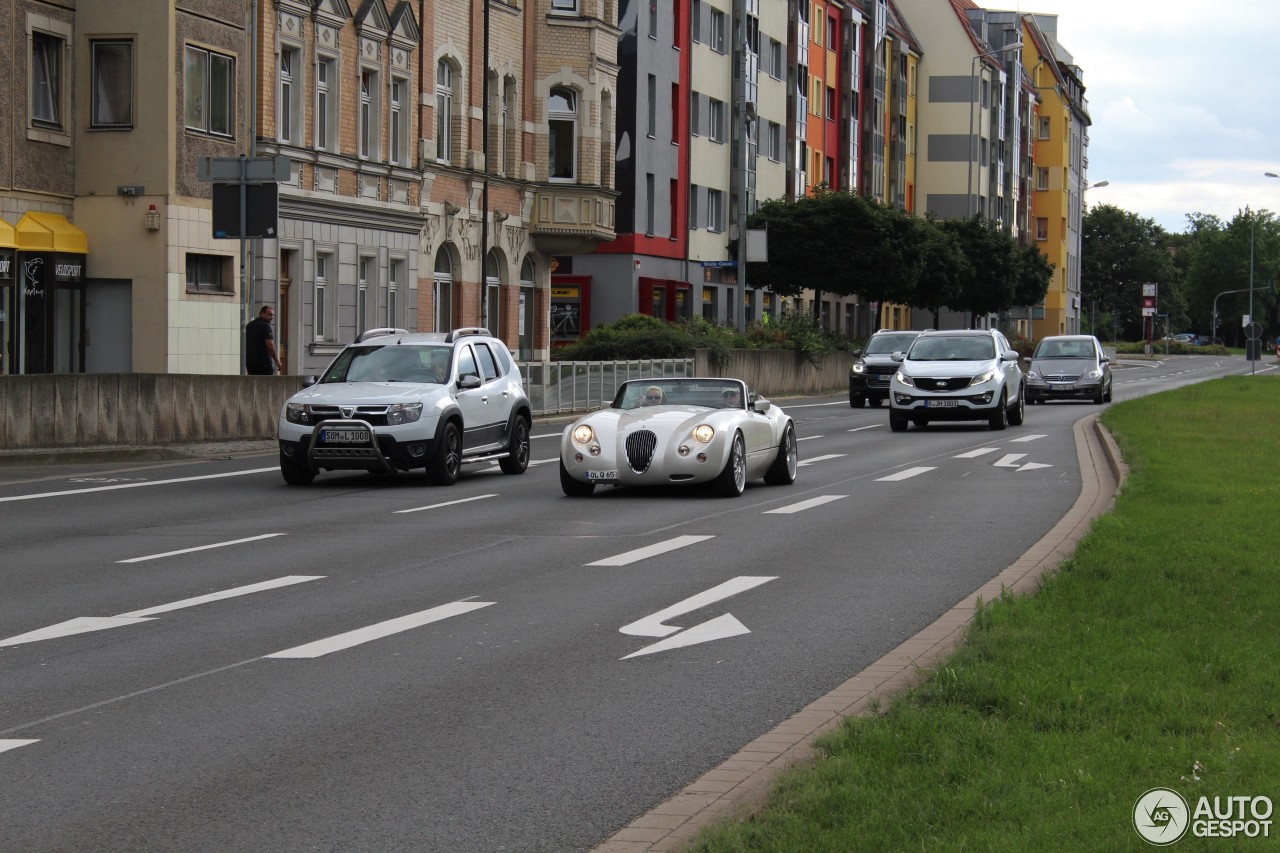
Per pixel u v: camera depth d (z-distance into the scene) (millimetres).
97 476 21172
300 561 13031
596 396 39344
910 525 15484
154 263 31891
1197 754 6031
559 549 13797
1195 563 11320
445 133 43656
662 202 60031
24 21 30500
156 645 9336
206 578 12062
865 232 62594
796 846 5035
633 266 57250
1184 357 127375
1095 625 8898
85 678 8398
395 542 14320
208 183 33094
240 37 33938
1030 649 8172
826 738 6422
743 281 50406
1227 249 184500
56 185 31656
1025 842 4996
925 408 32094
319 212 36719
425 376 21062
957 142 104375
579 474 18438
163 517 16438
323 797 6168
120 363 32062
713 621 10125
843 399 52812
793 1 74688
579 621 10148
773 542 14219
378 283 39656
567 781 6387
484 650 9188
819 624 10000
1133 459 21141
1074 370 46094
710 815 5652
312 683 8281
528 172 48062
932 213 76000
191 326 32625
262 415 27156
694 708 7688
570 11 48906
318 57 37031
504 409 22125
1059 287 130875
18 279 30344
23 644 9367
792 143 74938
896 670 8297
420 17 41500
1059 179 130250
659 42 59406
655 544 14117
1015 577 11609
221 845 5570
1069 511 16547
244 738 7105
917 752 6145
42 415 22562
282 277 35969
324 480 21188
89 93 32062
